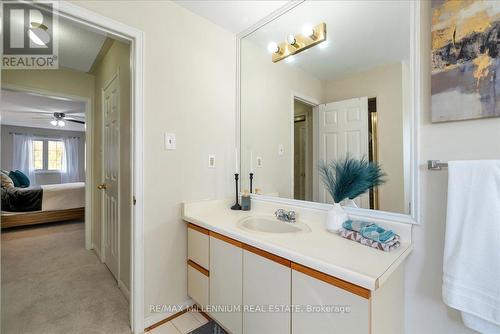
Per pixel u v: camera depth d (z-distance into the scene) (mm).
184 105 1753
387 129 1262
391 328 1040
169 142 1673
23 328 1592
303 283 1026
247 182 2041
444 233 1065
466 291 905
